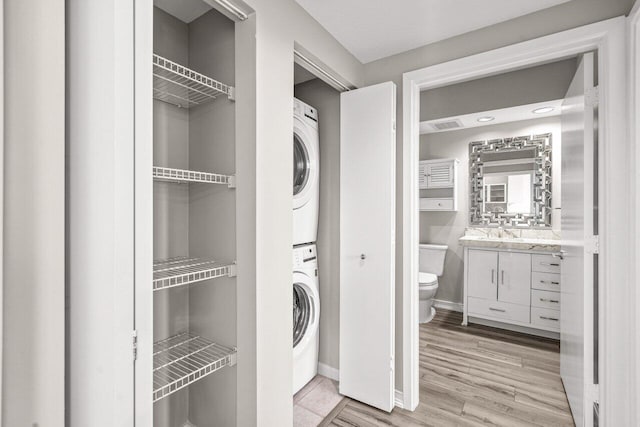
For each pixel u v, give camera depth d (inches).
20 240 23.2
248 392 54.6
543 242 127.1
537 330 126.3
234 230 57.1
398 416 76.7
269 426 56.1
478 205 151.4
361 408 79.9
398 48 79.0
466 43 72.2
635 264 54.1
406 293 79.9
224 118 58.9
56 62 25.0
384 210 78.7
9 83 22.6
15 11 23.0
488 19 67.1
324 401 82.9
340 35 73.0
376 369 79.7
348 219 84.4
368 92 80.7
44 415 24.4
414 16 66.3
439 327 135.0
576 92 70.6
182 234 65.3
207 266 57.2
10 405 22.7
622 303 56.9
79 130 27.4
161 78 52.6
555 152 134.0
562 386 89.0
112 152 25.5
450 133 157.9
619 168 57.0
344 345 84.9
